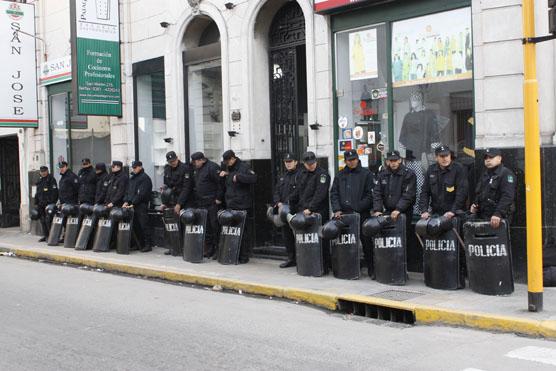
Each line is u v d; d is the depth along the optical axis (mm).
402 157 9906
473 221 7945
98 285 10031
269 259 11609
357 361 5727
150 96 14438
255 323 7324
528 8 6645
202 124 13344
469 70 9078
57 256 12969
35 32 17203
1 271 11648
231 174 11164
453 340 6426
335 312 8016
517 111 8430
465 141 9172
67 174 14773
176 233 12273
